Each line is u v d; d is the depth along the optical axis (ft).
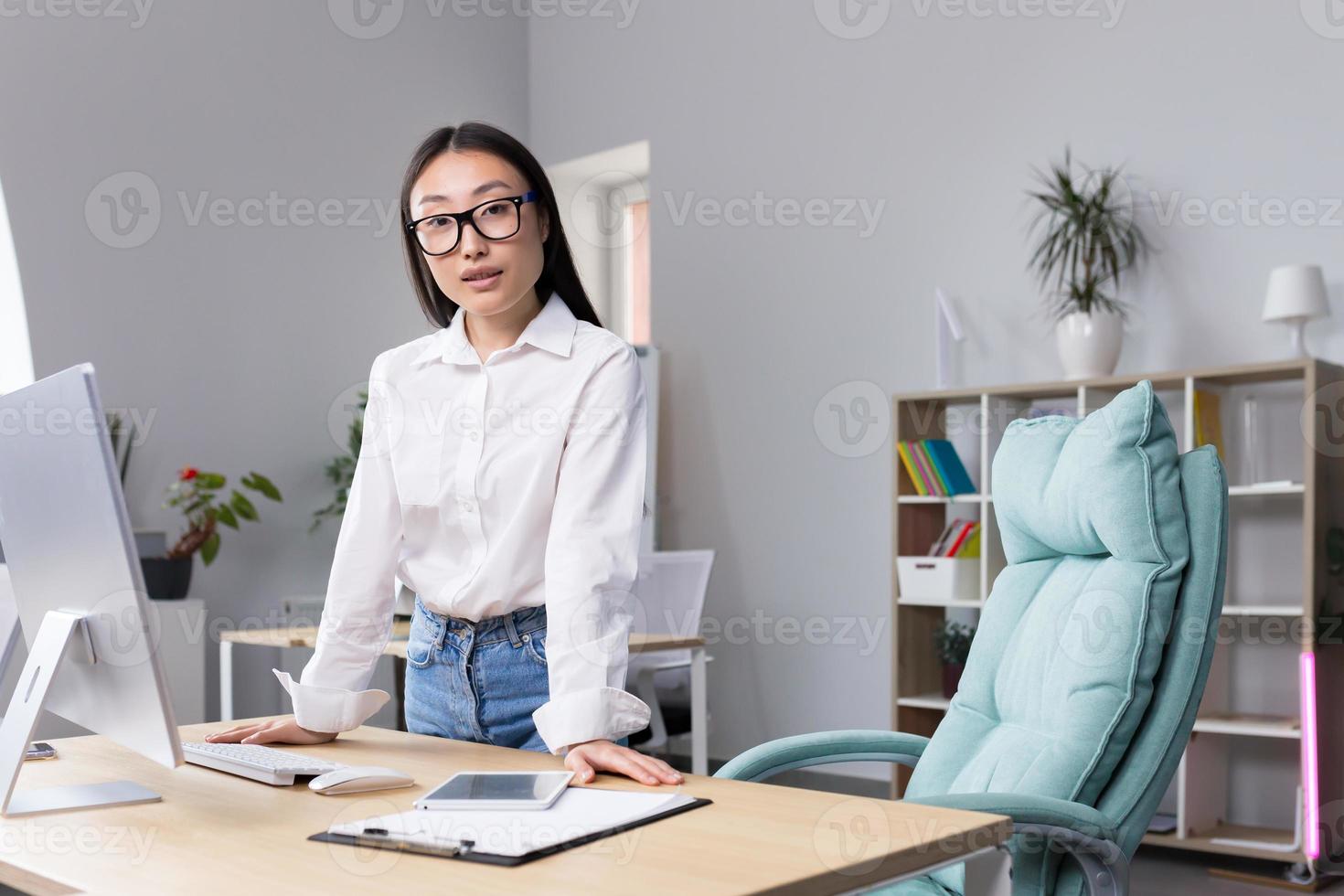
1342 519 11.84
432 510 5.59
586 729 4.77
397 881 3.30
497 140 5.41
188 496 15.24
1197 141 13.35
